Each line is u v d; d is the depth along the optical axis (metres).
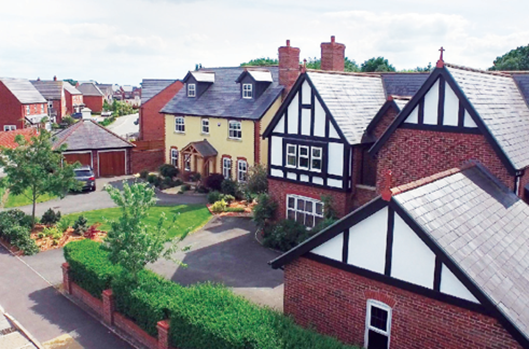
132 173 43.56
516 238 12.84
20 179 24.20
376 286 11.80
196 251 23.23
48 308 17.20
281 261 13.66
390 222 11.27
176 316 12.95
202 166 38.59
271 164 26.72
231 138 36.97
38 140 24.44
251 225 27.53
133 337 15.15
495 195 14.70
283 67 35.41
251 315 12.32
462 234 11.24
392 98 22.58
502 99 18.81
